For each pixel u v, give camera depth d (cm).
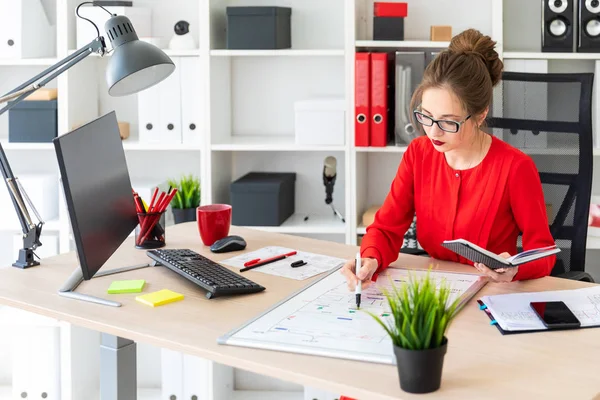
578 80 245
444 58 190
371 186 339
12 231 353
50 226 321
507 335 156
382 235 210
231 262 208
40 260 212
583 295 175
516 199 203
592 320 162
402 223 218
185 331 159
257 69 338
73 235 171
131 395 207
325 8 329
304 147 306
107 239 190
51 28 334
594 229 306
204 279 184
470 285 185
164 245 225
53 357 321
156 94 312
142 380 354
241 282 184
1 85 343
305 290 183
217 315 169
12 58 311
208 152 311
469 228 207
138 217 221
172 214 334
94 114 341
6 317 317
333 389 135
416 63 294
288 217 331
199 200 316
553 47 296
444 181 211
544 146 248
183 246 226
